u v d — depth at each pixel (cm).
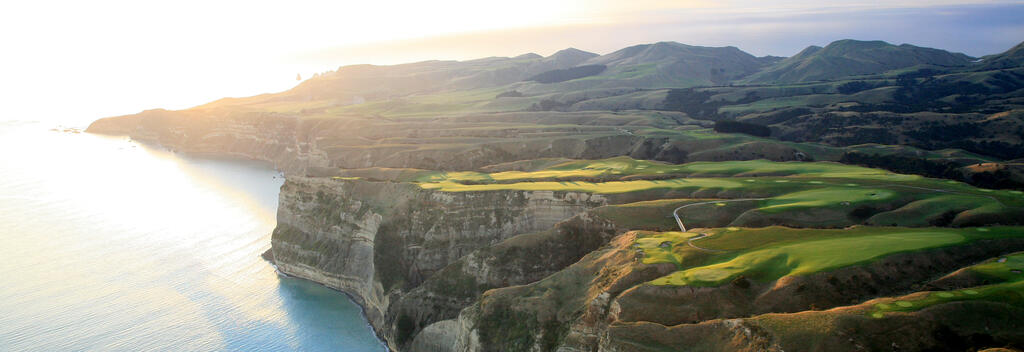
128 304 10125
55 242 13112
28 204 16250
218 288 10975
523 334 7069
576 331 6562
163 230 14200
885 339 5053
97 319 9525
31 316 9519
